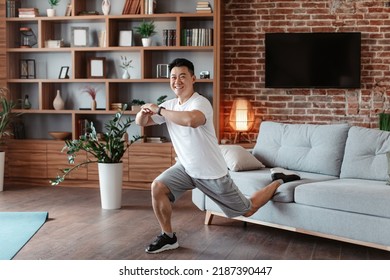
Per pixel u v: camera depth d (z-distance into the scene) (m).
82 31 7.51
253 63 7.39
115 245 4.43
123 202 6.25
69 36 7.71
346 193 4.22
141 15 7.19
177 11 7.42
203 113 4.06
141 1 7.23
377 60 7.15
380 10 7.11
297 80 7.24
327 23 7.23
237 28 7.41
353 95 7.23
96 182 7.29
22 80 7.50
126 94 7.67
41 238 4.64
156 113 4.16
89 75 7.53
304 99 7.32
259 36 7.36
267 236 4.76
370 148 4.98
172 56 7.50
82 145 5.82
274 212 4.66
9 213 5.52
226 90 7.47
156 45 7.52
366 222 4.11
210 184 4.27
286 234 4.84
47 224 5.14
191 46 7.12
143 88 7.62
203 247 4.38
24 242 4.46
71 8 7.43
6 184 7.48
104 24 7.61
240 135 7.43
